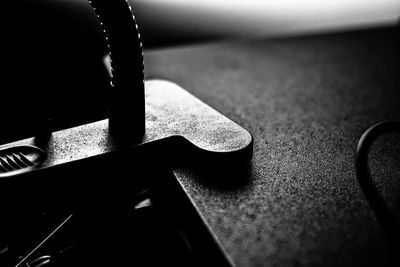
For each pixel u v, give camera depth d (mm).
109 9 116
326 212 111
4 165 117
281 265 99
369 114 156
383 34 288
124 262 126
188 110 139
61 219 123
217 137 126
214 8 268
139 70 122
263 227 107
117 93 123
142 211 127
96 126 131
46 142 125
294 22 293
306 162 127
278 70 210
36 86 125
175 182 122
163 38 266
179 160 127
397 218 108
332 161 127
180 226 123
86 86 177
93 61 196
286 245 103
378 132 106
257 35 288
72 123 161
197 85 189
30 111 126
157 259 127
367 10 302
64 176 118
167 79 197
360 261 101
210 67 219
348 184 119
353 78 194
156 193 129
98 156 120
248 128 146
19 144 124
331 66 216
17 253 122
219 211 111
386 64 217
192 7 263
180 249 126
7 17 122
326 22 300
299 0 286
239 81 193
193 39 273
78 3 209
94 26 214
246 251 102
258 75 201
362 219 109
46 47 199
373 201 103
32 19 203
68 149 122
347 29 305
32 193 117
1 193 114
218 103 167
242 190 117
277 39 286
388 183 120
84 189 121
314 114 156
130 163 123
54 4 205
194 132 128
